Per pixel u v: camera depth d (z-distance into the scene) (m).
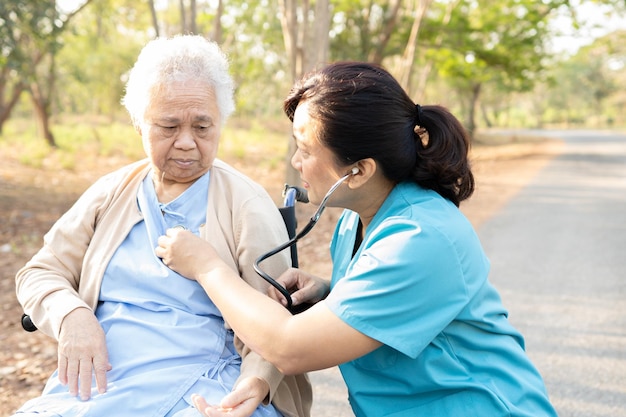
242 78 18.56
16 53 9.65
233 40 15.79
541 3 15.48
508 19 16.62
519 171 17.22
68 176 12.90
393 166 1.47
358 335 1.36
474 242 1.46
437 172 1.49
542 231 7.98
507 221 8.77
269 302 1.45
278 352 1.40
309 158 1.50
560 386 3.52
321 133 1.44
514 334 1.58
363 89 1.43
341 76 1.46
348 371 1.58
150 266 1.70
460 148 1.51
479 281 1.45
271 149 19.89
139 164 1.88
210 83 1.71
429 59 19.55
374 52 16.36
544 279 5.65
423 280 1.36
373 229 1.53
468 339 1.46
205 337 1.65
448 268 1.38
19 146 17.52
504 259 6.43
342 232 1.80
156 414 1.53
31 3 9.16
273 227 1.75
